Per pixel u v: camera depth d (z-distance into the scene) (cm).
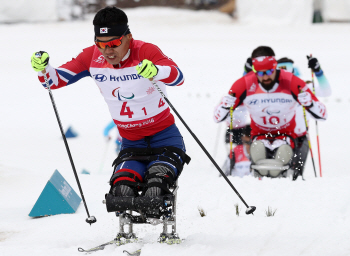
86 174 2306
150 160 1209
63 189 1697
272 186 1866
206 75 6284
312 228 1380
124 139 1277
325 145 3181
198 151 2983
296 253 1165
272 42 9400
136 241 1221
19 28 11638
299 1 12888
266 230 1373
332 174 2464
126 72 1171
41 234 1394
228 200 1714
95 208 1709
